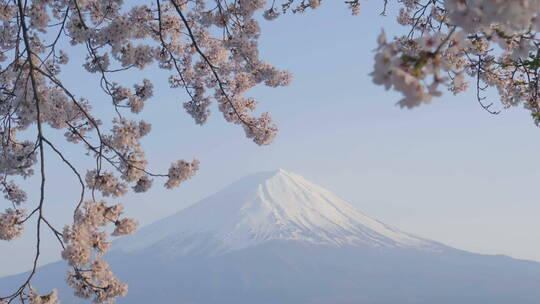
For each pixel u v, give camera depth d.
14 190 8.06
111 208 6.93
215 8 9.96
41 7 8.85
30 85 7.24
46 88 8.09
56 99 8.43
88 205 6.76
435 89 2.60
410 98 2.57
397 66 2.61
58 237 6.54
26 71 7.70
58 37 7.87
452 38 2.78
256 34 10.07
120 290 6.86
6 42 9.06
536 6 2.71
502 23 2.87
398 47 2.66
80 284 6.76
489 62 9.05
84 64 8.18
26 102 7.17
